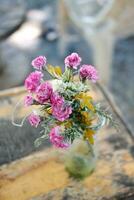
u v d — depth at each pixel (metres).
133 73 2.34
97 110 1.04
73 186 1.13
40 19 2.92
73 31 2.71
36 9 3.06
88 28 2.09
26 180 1.15
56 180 1.15
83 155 1.13
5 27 1.83
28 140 1.26
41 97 0.94
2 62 2.34
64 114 0.94
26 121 1.32
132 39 2.66
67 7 2.21
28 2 3.15
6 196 1.11
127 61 2.46
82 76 1.00
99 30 2.04
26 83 0.96
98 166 1.18
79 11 2.18
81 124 1.01
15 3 2.04
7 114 1.35
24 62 2.42
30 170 1.18
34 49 2.59
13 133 1.28
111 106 1.38
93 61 2.38
